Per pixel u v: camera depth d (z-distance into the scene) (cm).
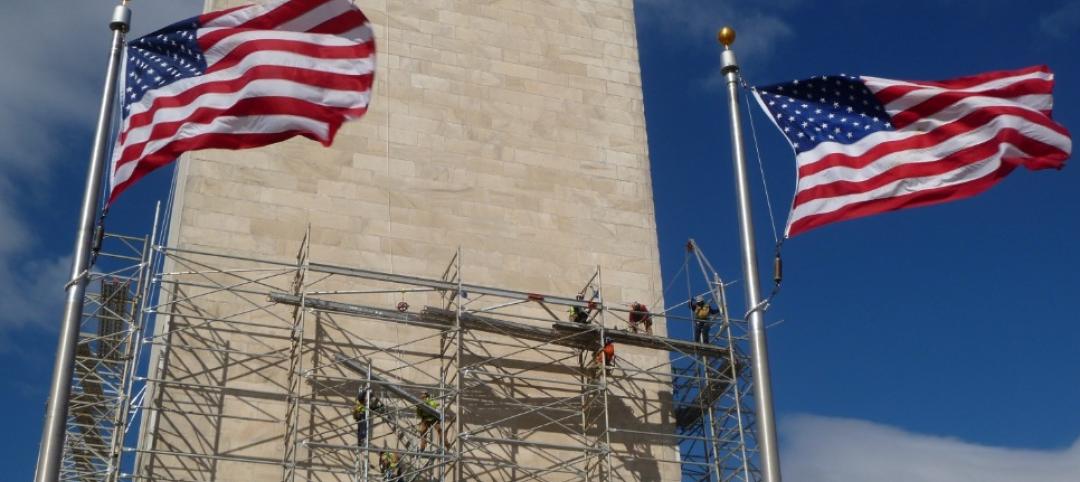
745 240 2598
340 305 3528
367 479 3259
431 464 3450
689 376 3831
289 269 3656
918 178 2769
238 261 3616
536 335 3697
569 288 3962
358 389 3525
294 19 2892
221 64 2822
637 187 4228
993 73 2892
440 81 4159
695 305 3938
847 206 2728
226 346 3462
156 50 2830
